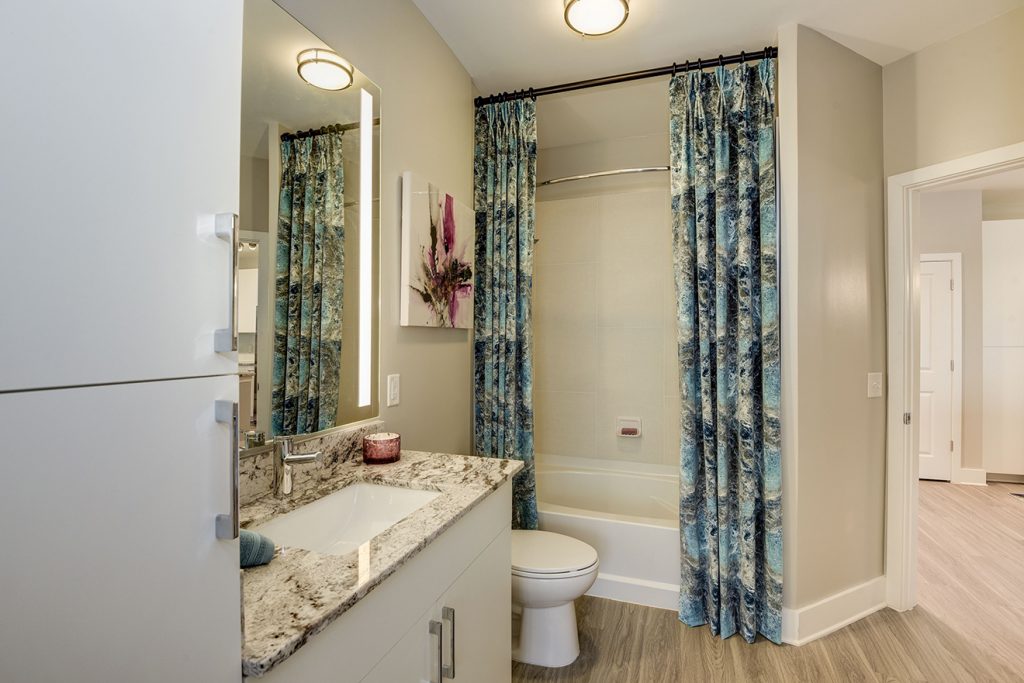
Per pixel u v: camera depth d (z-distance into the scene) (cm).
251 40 114
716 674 174
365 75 154
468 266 220
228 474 56
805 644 192
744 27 197
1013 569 254
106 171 44
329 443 137
